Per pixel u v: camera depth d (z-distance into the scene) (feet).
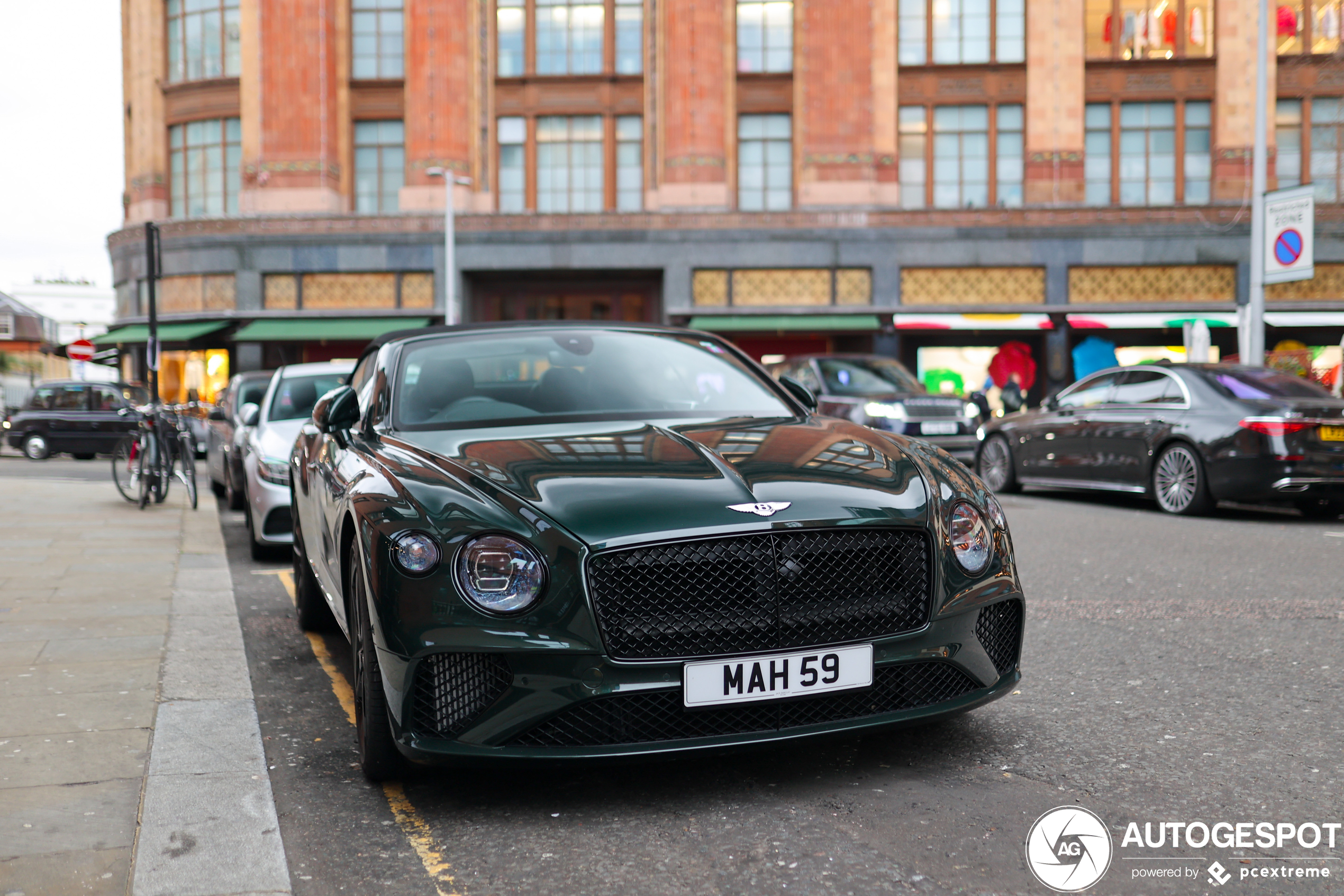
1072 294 87.92
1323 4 88.28
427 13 89.51
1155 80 88.94
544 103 91.61
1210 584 20.81
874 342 89.81
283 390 29.07
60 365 201.57
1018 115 89.81
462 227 88.79
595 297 92.68
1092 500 39.04
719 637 9.55
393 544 9.84
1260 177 53.67
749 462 10.91
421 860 8.84
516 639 9.30
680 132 88.94
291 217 89.35
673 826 9.39
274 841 9.12
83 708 13.03
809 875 8.39
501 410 13.28
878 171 90.12
